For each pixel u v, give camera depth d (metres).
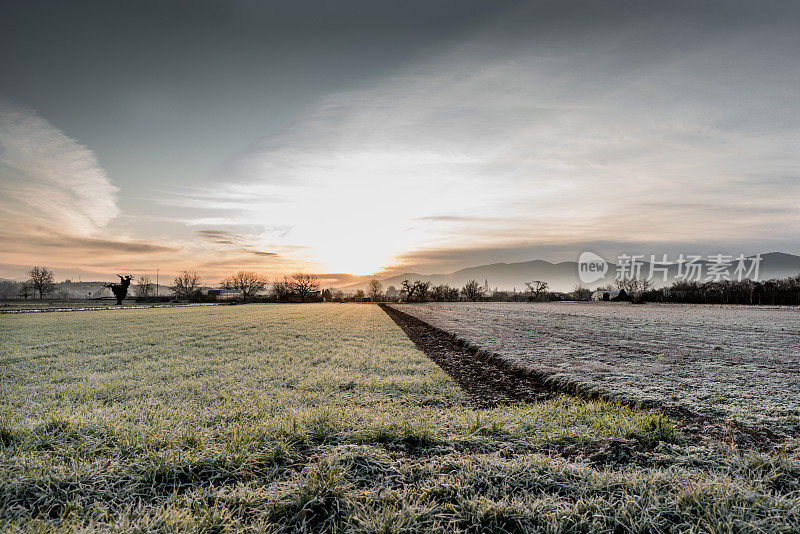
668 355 13.82
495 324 28.81
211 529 3.48
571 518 3.54
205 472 4.46
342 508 3.75
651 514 3.57
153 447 4.97
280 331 25.05
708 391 8.41
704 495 3.77
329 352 15.80
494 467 4.43
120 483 4.18
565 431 5.75
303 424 5.86
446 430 5.85
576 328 25.25
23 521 3.48
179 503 3.84
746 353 14.24
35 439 5.21
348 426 5.89
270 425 5.81
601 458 4.83
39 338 20.58
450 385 10.09
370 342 19.47
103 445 5.07
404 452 5.14
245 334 23.08
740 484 3.97
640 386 9.04
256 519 3.66
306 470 4.44
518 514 3.59
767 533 3.27
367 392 9.27
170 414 7.06
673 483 4.03
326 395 8.90
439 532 3.45
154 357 14.43
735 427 6.12
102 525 3.49
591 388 8.97
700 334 21.31
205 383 9.98
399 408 7.69
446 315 41.94
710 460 4.64
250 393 8.98
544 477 4.21
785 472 4.28
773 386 8.89
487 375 11.68
